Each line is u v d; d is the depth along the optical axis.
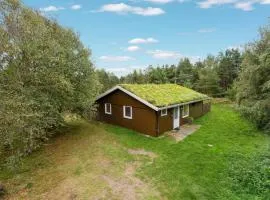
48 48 13.13
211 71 40.56
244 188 8.68
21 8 12.45
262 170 9.40
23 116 10.16
